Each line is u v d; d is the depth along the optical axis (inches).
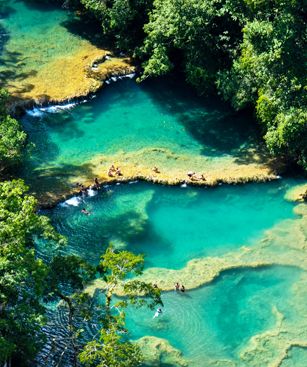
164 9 3339.1
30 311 1809.8
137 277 2508.6
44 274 1807.3
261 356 2237.9
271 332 2320.4
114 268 2006.6
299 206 2886.3
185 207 2891.2
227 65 3403.1
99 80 3649.1
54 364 2127.2
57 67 3730.3
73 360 2128.4
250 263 2591.0
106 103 3548.2
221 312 2395.4
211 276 2527.1
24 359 1977.1
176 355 2228.1
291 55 2871.6
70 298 2155.5
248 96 3122.5
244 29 2957.7
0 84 3533.5
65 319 2287.2
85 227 2753.4
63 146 3218.5
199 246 2691.9
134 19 3730.3
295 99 2866.6
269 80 2918.3
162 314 2375.7
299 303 2431.1
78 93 3533.5
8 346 1697.8
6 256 1765.5
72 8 4318.4
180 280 2502.5
